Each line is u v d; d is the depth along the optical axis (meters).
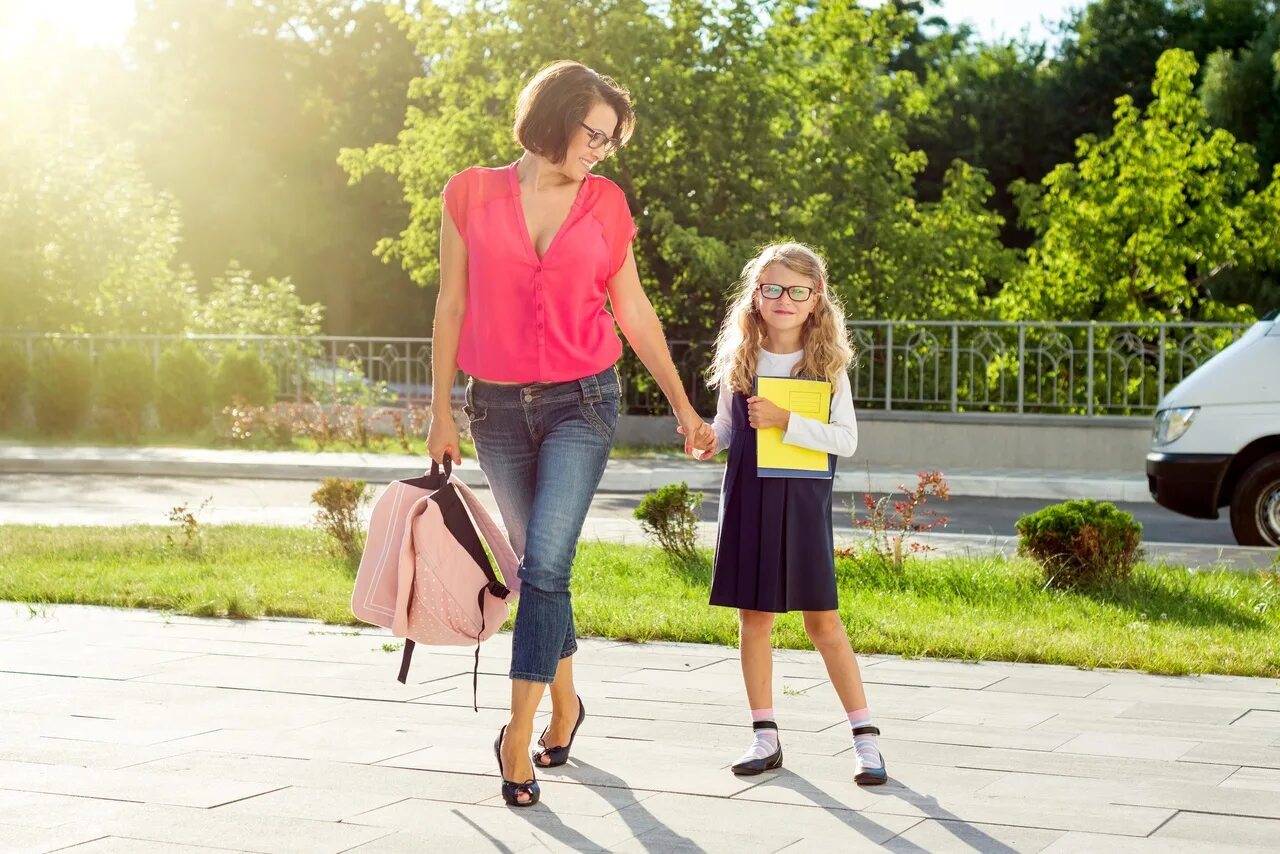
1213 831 4.13
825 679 6.44
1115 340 19.84
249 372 24.62
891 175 26.52
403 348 25.83
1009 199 50.62
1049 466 19.92
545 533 4.54
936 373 20.58
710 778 4.72
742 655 4.95
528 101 4.62
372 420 23.41
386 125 57.19
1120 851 3.95
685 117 24.27
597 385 4.65
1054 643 7.17
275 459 20.64
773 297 4.84
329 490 10.65
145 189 31.86
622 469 19.02
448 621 4.62
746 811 4.34
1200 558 10.74
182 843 3.97
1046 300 27.94
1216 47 48.06
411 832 4.10
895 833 4.11
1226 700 6.02
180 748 5.05
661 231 23.81
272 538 11.39
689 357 24.41
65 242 29.45
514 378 4.63
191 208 55.44
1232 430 11.77
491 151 24.44
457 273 4.75
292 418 23.28
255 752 5.01
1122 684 6.39
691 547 10.38
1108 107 50.53
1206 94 42.44
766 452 4.83
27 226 29.33
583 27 24.28
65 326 29.36
